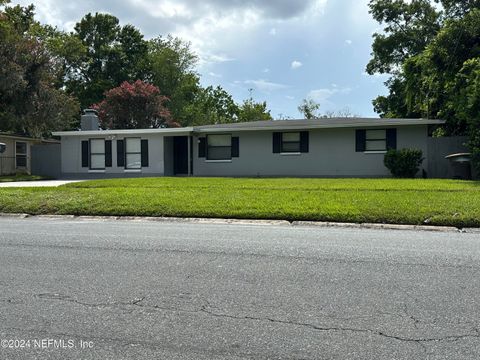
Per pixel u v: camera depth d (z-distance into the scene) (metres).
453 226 8.77
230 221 9.87
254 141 22.81
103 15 48.44
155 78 49.00
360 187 13.41
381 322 3.71
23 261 5.82
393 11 32.81
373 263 5.64
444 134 24.22
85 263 5.69
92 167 24.28
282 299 4.28
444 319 3.77
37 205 11.67
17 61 29.64
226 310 4.00
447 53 20.42
